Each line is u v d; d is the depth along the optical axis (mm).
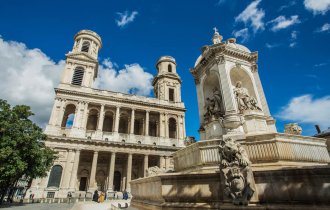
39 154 28719
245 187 6648
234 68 14148
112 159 49656
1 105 27266
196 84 16328
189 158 10742
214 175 7535
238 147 7211
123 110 59062
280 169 6637
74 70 57312
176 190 8195
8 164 25250
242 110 12211
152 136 60531
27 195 40062
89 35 65062
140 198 13445
